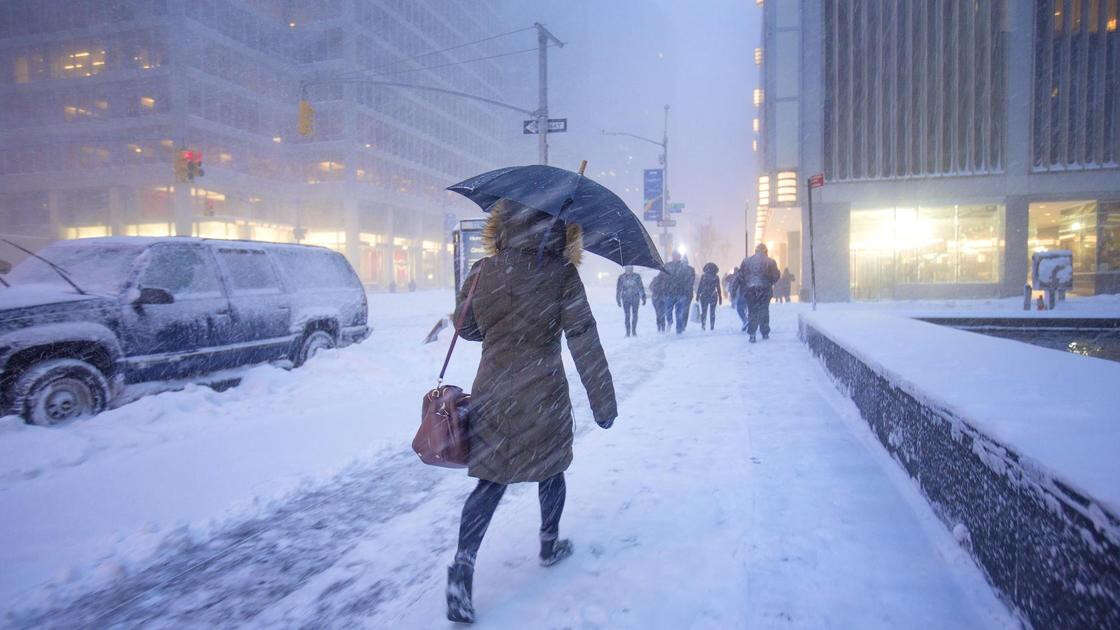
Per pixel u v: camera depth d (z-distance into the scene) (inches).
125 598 110.0
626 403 259.0
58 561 120.8
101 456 182.9
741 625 92.7
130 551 125.5
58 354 216.5
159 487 159.5
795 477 156.4
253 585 114.5
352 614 103.7
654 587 105.7
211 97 1925.4
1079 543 69.1
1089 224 1056.2
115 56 1872.5
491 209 115.0
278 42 2165.4
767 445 186.5
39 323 210.8
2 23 1943.9
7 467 164.6
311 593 111.2
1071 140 1051.3
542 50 788.6
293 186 2176.4
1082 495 67.9
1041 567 79.0
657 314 556.7
